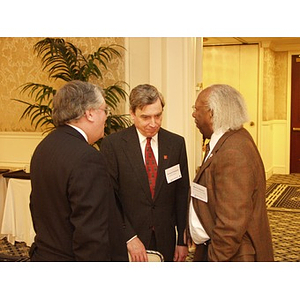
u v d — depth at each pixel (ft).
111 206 5.53
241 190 5.53
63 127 5.35
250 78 27.09
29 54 15.38
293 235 15.35
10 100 15.87
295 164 29.68
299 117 29.17
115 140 7.17
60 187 4.96
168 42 13.24
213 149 5.87
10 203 13.46
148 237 7.08
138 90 6.73
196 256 6.58
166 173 7.11
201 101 6.04
